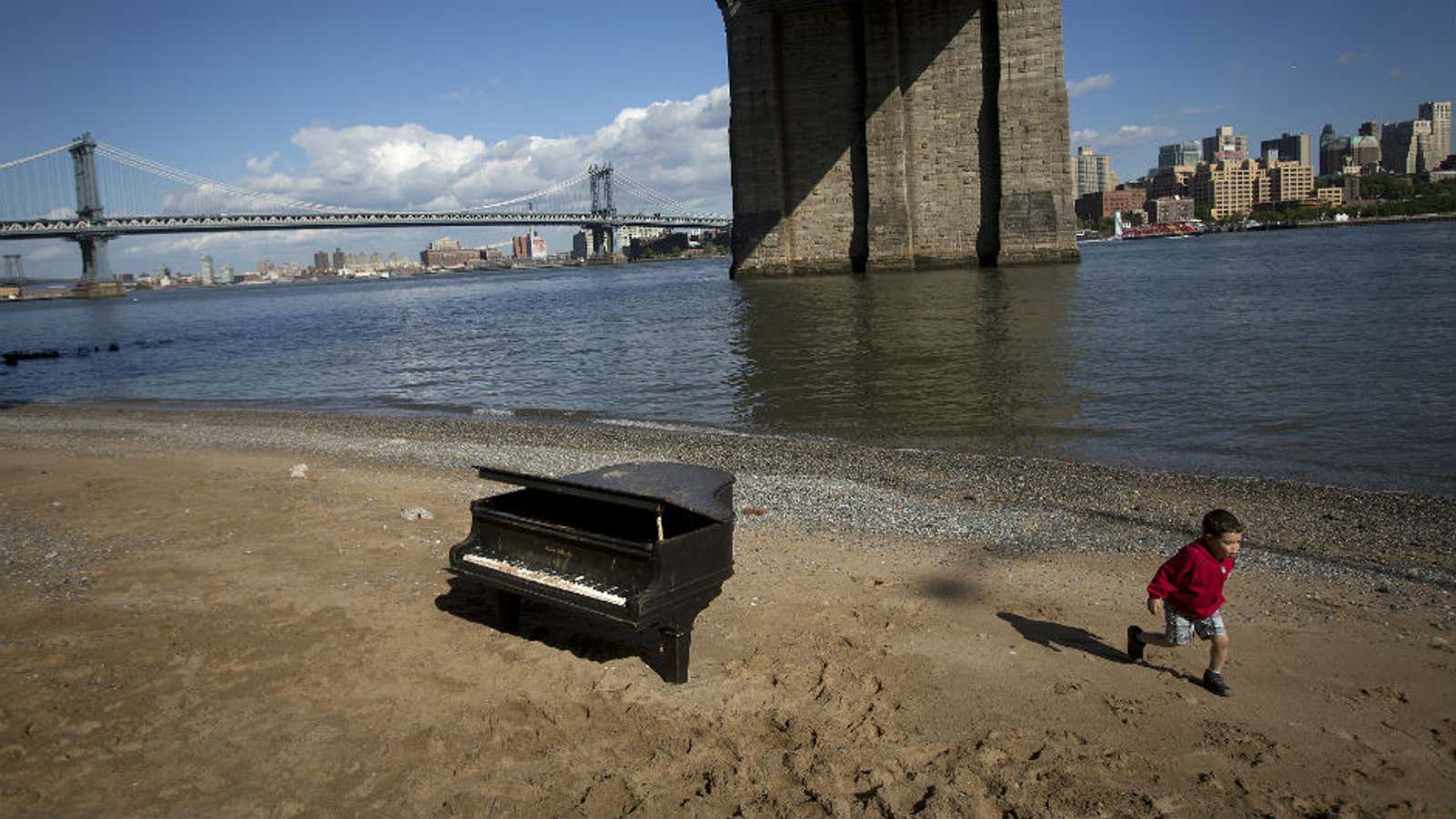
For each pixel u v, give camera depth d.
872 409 20.12
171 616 7.10
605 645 6.54
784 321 44.97
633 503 5.58
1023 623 6.95
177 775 4.79
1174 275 64.50
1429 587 7.75
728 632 6.81
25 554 8.93
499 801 4.55
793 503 11.17
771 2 83.38
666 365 30.89
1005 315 41.62
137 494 11.77
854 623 6.97
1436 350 23.97
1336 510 10.42
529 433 17.70
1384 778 4.69
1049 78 77.56
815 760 4.91
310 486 12.40
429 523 10.06
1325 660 6.20
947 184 82.38
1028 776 4.72
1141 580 8.03
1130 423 17.03
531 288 133.88
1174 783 4.67
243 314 103.38
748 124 85.94
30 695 5.71
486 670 6.07
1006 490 11.77
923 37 81.06
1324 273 58.44
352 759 4.95
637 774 4.80
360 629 6.80
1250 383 20.66
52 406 27.23
